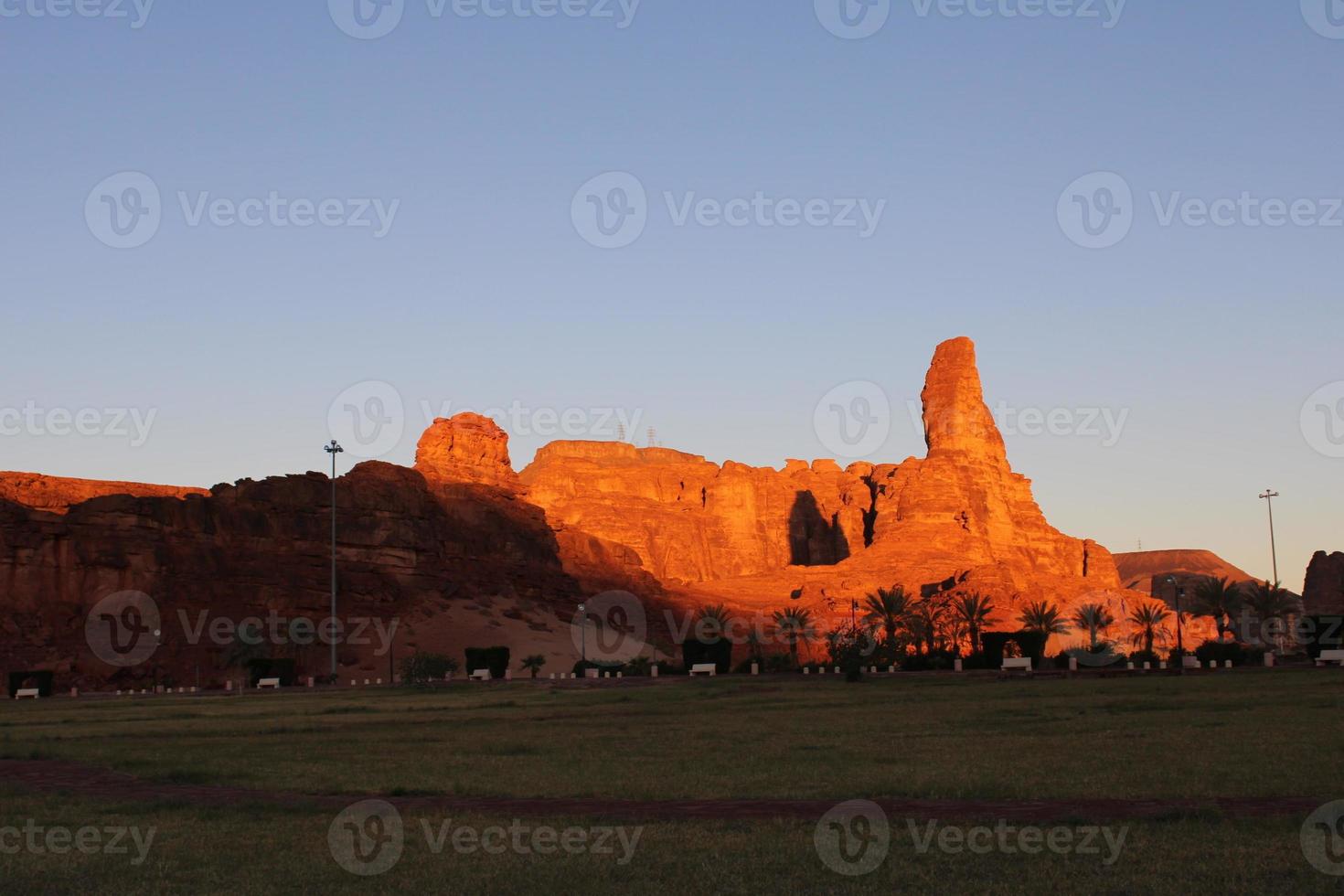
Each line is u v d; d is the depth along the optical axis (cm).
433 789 3269
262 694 10000
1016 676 9425
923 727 4934
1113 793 2920
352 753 4312
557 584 18512
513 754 4188
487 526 18438
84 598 13100
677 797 3048
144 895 2142
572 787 3247
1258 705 5659
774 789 3122
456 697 8575
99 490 15412
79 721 6619
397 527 16275
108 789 3453
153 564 13538
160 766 3978
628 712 6444
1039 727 4778
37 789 3444
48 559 13112
